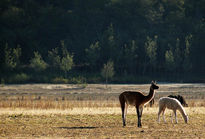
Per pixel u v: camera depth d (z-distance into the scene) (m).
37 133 87.06
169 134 84.12
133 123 104.38
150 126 97.75
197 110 137.88
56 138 79.19
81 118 114.38
